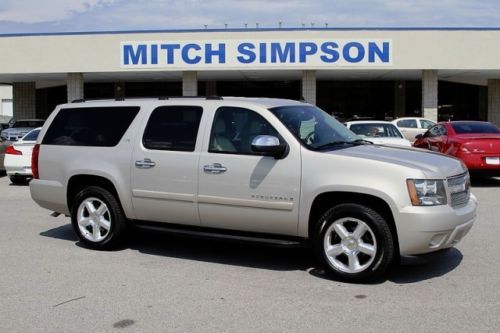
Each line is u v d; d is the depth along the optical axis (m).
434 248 5.57
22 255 6.99
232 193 6.23
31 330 4.59
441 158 6.11
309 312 4.90
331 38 24.22
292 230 6.06
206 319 4.77
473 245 7.22
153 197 6.75
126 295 5.42
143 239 7.84
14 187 13.91
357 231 5.70
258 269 6.32
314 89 25.16
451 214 5.55
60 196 7.48
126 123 7.08
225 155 6.29
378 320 4.70
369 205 5.74
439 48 24.31
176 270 6.29
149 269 6.34
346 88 32.34
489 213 9.51
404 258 5.57
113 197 7.10
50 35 25.36
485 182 14.00
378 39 24.23
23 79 29.88
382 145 6.68
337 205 5.82
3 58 25.69
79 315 4.90
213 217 6.43
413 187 5.46
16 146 14.23
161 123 6.82
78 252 7.14
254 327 4.57
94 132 7.29
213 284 5.76
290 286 5.67
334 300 5.22
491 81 30.16
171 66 24.78
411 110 32.12
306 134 6.21
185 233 6.67
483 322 4.62
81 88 26.00
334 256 5.87
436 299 5.20
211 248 7.32
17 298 5.36
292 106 6.69
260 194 6.09
